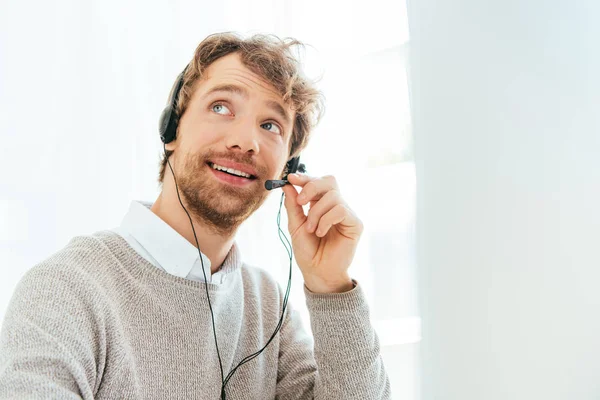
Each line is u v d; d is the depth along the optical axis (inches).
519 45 47.2
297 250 32.1
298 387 34.2
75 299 23.9
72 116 45.1
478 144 46.9
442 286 46.4
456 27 48.2
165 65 49.1
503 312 44.7
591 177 44.7
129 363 25.3
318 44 53.2
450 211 46.8
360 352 31.0
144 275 27.8
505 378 44.1
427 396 46.1
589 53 46.1
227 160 30.0
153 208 32.5
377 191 51.3
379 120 51.8
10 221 42.1
